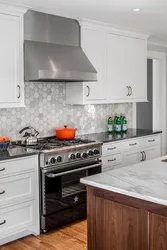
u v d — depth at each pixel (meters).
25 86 3.97
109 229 2.20
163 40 5.59
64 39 3.99
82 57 4.00
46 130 4.24
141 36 4.95
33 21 3.70
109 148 4.23
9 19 3.39
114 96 4.58
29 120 4.04
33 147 3.57
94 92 4.29
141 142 4.78
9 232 3.21
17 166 3.21
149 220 1.98
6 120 3.81
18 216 3.27
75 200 3.76
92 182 2.22
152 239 1.97
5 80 3.40
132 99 4.88
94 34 4.24
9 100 3.45
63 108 4.41
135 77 4.90
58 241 3.32
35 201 3.40
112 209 2.17
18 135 3.94
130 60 4.79
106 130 5.07
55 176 3.44
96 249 2.29
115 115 5.21
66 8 3.56
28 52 3.56
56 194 3.54
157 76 6.18
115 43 4.54
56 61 3.67
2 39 3.35
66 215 3.68
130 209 2.07
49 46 3.80
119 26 4.44
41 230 3.49
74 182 3.73
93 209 2.29
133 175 2.36
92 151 3.87
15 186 3.22
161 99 6.23
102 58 4.36
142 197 1.92
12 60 3.45
